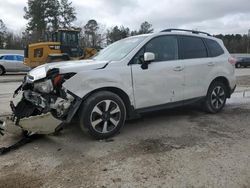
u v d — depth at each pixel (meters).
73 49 21.72
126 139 5.57
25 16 56.97
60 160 4.71
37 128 5.22
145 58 5.85
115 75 5.61
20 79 18.41
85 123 5.34
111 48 6.68
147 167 4.39
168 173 4.20
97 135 5.46
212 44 7.45
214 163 4.50
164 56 6.40
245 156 4.75
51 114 5.03
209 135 5.79
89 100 5.33
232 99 9.38
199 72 6.90
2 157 4.87
